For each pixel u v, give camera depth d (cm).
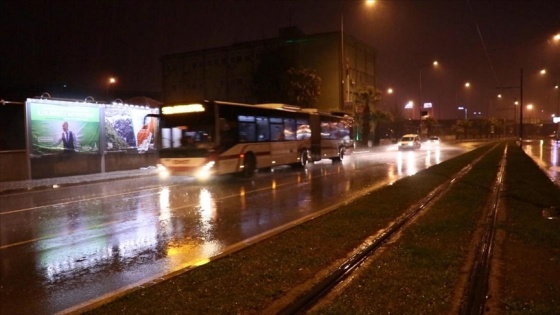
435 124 10050
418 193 1484
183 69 7606
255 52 6975
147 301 580
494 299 569
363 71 7325
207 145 1978
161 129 2066
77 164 2428
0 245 969
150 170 2692
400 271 675
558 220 1033
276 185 1923
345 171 2530
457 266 696
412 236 896
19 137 2795
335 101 6450
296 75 5384
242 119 2155
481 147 5491
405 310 533
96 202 1543
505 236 886
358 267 708
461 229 948
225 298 589
